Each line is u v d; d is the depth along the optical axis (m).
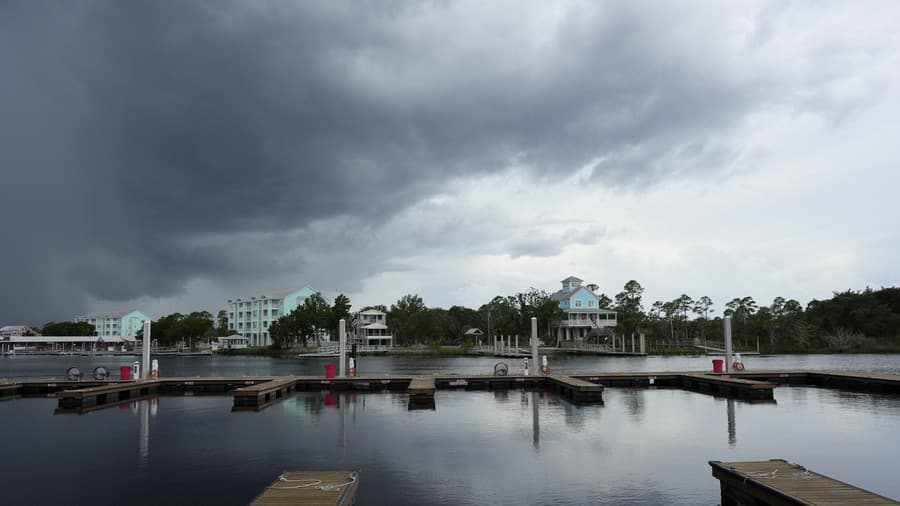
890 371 54.25
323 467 15.88
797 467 12.21
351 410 26.34
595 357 87.06
